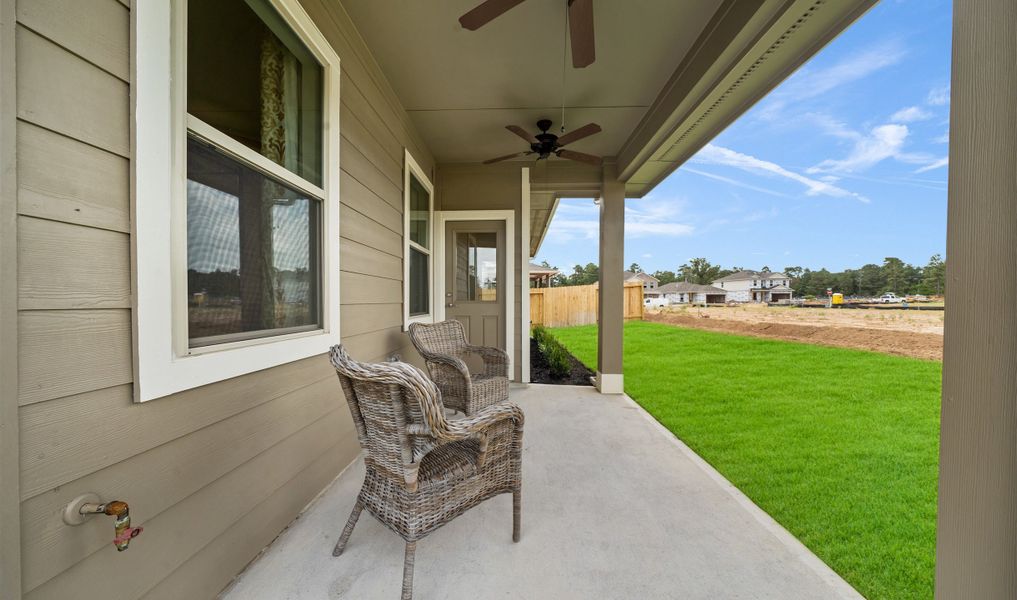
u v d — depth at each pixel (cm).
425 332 314
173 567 110
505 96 309
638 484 211
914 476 229
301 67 180
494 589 133
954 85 73
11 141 73
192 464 117
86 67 88
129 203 98
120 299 95
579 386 461
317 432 194
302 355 175
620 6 211
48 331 80
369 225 255
